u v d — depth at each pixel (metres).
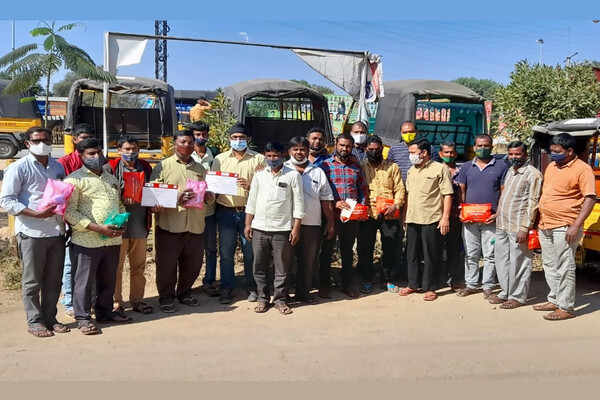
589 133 6.30
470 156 11.21
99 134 9.79
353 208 5.89
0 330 5.04
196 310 5.78
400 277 7.13
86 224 4.89
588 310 5.73
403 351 4.63
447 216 6.05
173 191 5.42
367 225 6.36
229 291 6.05
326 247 6.11
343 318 5.51
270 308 5.84
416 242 6.24
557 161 5.40
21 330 5.05
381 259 6.97
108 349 4.64
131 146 5.32
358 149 6.88
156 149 10.09
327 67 8.45
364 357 4.50
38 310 4.95
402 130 7.02
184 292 6.01
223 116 8.62
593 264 6.40
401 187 6.36
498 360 4.44
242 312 5.71
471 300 6.12
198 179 5.79
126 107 9.99
